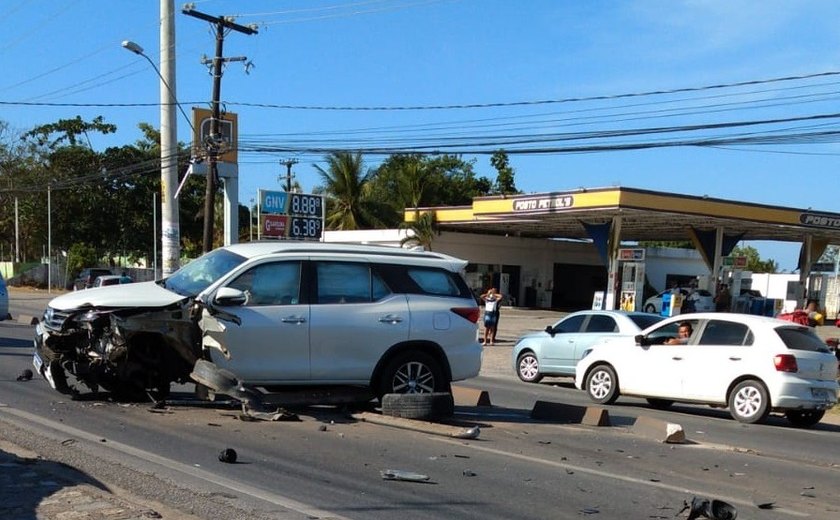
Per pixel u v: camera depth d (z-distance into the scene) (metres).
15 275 57.72
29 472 5.95
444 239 43.53
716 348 12.17
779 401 11.42
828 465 8.53
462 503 6.03
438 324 9.59
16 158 56.81
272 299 8.94
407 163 57.66
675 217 34.28
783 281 47.44
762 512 6.26
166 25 23.92
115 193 58.38
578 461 7.75
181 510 5.32
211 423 8.50
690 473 7.54
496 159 67.38
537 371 16.64
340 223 54.41
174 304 8.71
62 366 9.26
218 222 62.81
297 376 8.94
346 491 6.18
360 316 9.20
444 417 9.23
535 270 48.41
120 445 7.30
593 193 32.44
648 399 13.70
